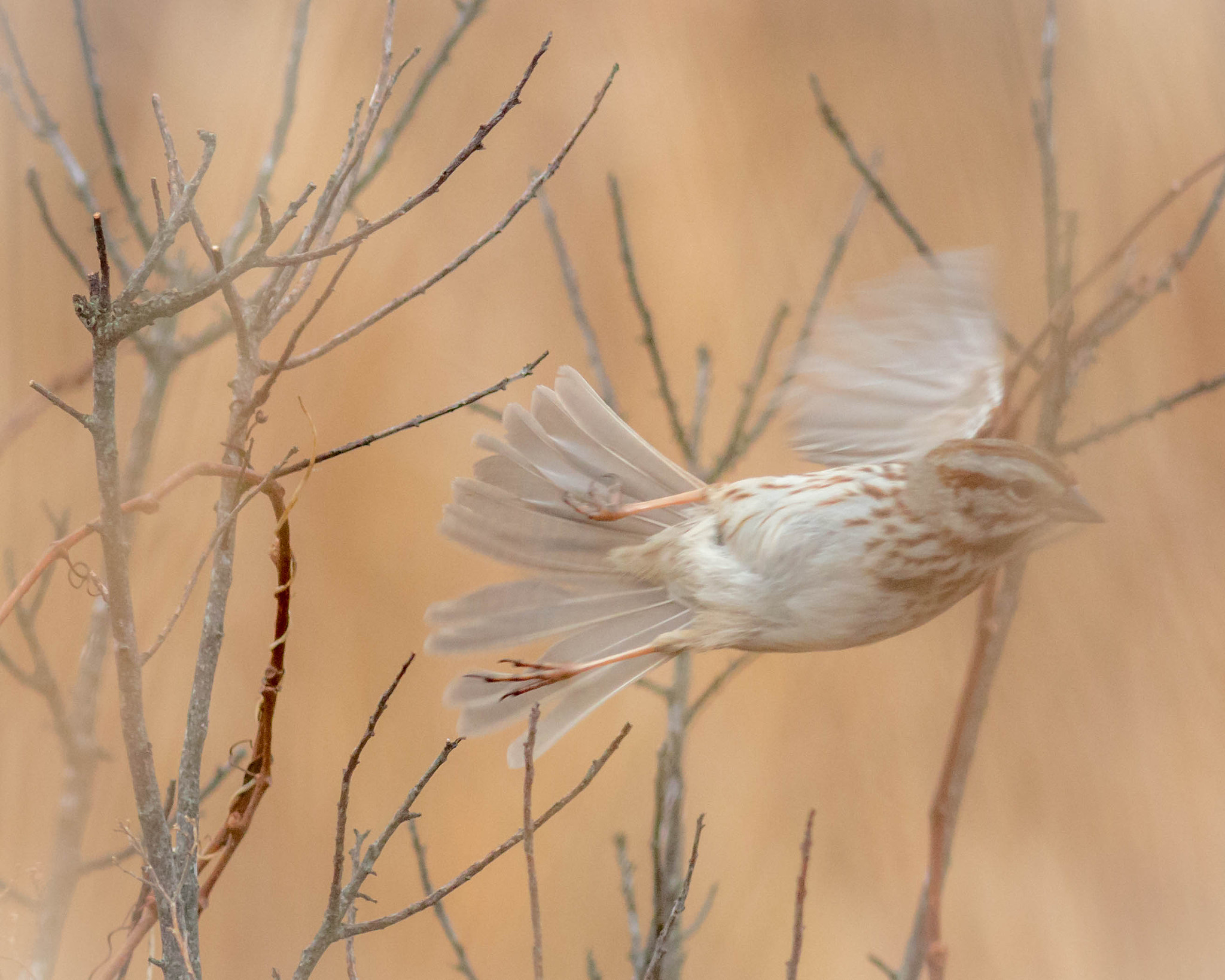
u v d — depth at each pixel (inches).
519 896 167.3
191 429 165.8
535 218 187.0
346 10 170.4
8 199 166.6
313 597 169.2
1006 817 169.8
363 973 166.7
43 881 158.6
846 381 156.2
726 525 157.9
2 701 162.6
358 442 154.0
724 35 204.7
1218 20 192.1
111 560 152.6
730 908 167.9
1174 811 169.5
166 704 165.8
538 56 153.2
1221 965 167.6
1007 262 174.6
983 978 168.1
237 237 159.5
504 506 158.2
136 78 172.6
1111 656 170.6
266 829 167.6
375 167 157.9
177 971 153.2
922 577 157.2
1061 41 196.2
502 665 168.1
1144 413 157.6
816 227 184.9
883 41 204.1
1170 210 181.9
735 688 169.9
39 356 166.6
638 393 172.6
